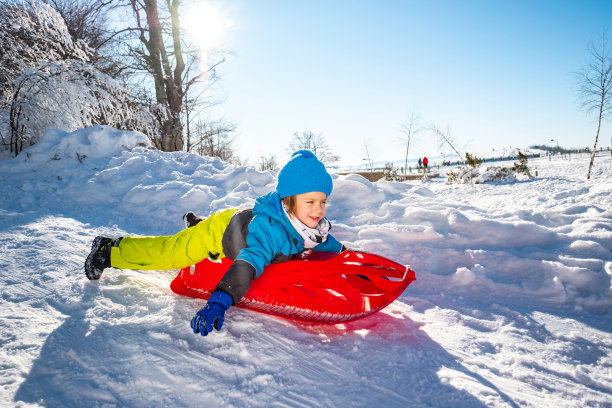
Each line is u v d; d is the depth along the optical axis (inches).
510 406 58.3
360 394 60.1
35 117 296.8
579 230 136.6
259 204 84.7
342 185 196.1
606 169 526.9
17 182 226.5
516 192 330.0
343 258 82.3
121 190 215.6
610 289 104.0
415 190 212.4
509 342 81.7
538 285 108.9
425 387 62.4
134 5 535.2
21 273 103.8
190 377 61.3
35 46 321.1
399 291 84.7
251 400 57.1
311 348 72.9
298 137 1070.4
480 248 130.8
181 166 251.9
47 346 69.1
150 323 78.2
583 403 60.7
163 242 92.8
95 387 58.8
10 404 54.3
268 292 81.8
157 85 537.6
